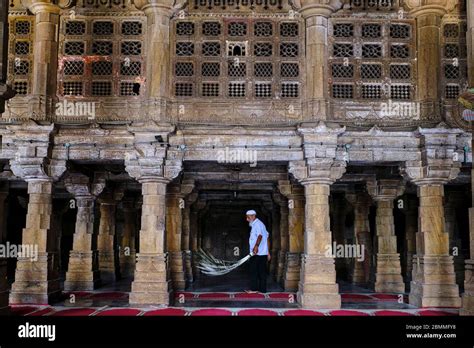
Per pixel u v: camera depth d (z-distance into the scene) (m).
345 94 12.65
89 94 12.70
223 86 12.66
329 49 12.70
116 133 12.40
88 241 15.89
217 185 17.89
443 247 12.16
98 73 12.77
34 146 12.15
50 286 12.52
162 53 12.49
